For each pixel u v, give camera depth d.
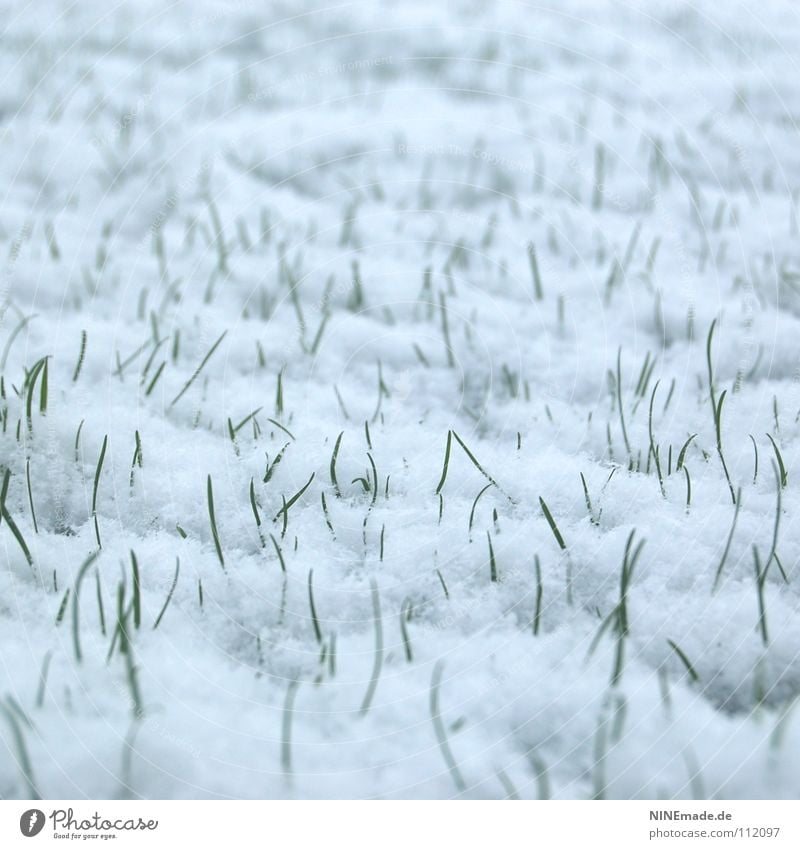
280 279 0.83
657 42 1.29
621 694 0.59
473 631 0.61
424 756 0.57
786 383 0.74
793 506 0.65
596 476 0.67
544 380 0.75
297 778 0.57
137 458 0.67
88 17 1.33
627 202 0.91
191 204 0.90
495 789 0.57
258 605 0.61
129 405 0.71
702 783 0.57
